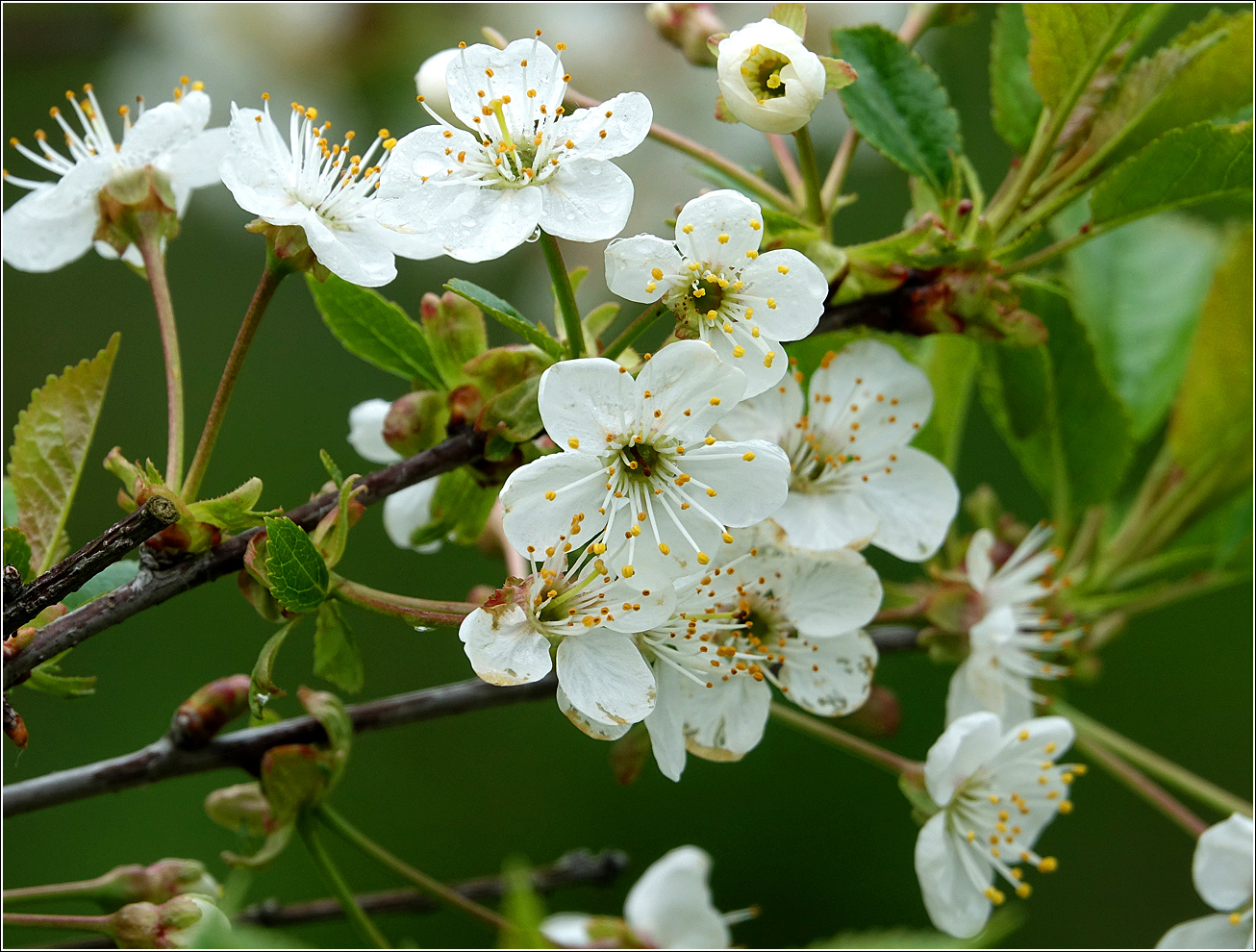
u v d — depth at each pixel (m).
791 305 0.35
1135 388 0.44
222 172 0.35
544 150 0.35
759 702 0.36
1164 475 0.42
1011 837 0.38
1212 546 0.42
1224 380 0.42
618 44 0.47
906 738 0.52
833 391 0.38
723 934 0.41
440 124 0.36
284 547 0.34
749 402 0.37
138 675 0.51
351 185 0.36
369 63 0.48
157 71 0.48
